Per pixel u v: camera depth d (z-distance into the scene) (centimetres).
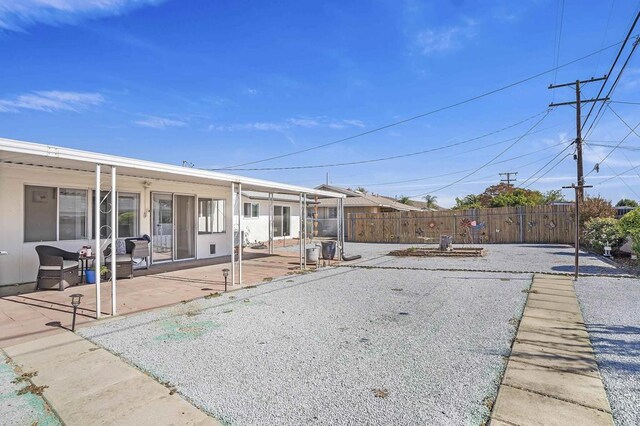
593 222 1390
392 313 579
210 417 283
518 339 448
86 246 848
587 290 728
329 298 687
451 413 283
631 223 1130
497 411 284
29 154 524
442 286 797
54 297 688
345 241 2239
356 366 375
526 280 848
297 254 1483
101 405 302
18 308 608
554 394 311
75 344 444
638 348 414
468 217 1973
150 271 996
